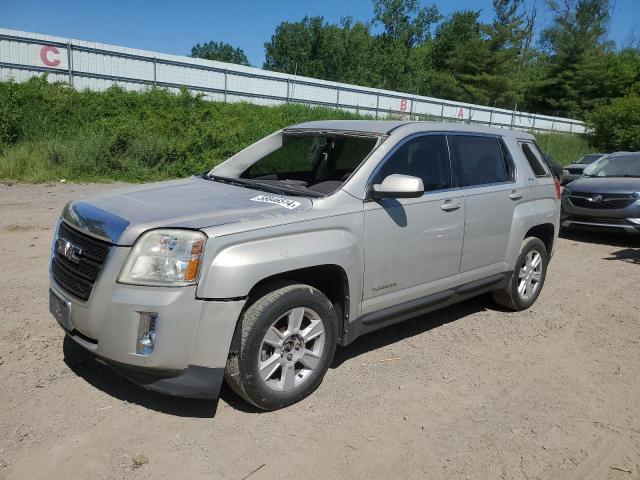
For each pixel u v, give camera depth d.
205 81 27.64
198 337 3.12
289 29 73.19
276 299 3.38
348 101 33.00
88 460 2.97
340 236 3.73
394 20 65.81
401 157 4.34
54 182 13.23
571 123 47.72
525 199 5.53
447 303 4.83
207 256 3.12
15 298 5.15
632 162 10.76
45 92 18.16
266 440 3.26
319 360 3.73
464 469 3.12
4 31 21.55
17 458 2.95
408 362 4.46
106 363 3.27
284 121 22.98
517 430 3.55
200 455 3.08
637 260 8.60
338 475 3.00
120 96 19.75
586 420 3.72
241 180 4.48
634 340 5.20
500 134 5.50
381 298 4.15
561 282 7.18
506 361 4.60
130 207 3.54
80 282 3.34
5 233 7.71
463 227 4.74
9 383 3.68
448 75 51.59
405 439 3.37
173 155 16.08
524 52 64.50
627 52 60.06
